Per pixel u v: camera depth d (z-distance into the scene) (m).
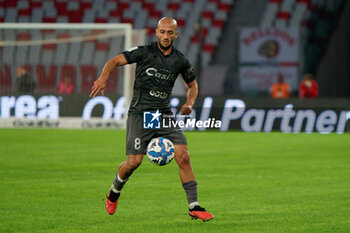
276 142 51.31
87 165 34.62
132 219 19.92
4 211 21.06
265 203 23.12
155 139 18.50
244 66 79.44
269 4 88.62
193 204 18.31
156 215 20.61
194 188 18.47
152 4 90.06
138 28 88.81
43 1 89.69
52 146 45.53
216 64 86.25
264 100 64.00
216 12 89.12
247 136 57.38
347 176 31.08
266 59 79.12
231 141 51.97
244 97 64.06
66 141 49.69
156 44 18.44
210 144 49.12
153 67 18.16
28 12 89.31
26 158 37.78
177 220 19.80
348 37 83.81
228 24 88.62
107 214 20.70
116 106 63.62
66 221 19.50
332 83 83.00
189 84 19.36
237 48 83.50
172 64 18.34
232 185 27.80
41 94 63.84
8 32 73.19
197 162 36.97
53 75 68.50
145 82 18.28
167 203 22.89
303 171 33.00
